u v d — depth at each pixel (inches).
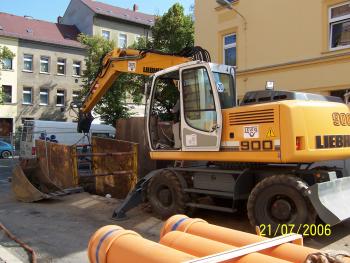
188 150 311.0
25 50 1583.4
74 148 419.5
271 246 118.0
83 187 454.0
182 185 314.8
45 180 428.5
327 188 257.3
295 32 610.5
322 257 105.9
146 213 344.2
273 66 634.2
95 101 435.2
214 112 295.6
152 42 1013.8
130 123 509.7
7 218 331.6
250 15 675.4
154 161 461.7
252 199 270.5
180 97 317.1
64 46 1663.4
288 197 258.1
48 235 278.5
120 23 1796.3
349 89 544.1
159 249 117.1
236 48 698.8
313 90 585.6
